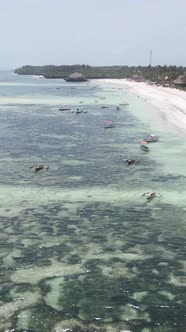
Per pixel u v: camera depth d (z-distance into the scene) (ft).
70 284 64.59
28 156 147.64
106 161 140.67
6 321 55.57
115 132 193.57
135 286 64.13
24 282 65.21
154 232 84.53
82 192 108.88
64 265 70.69
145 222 89.66
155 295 61.77
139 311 57.88
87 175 124.26
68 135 187.62
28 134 189.98
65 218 91.76
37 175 123.95
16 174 124.77
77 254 74.79
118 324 55.06
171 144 164.86
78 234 83.51
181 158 143.64
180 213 94.94
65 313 57.36
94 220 90.68
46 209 97.09
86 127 209.05
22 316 56.65
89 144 168.04
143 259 72.95
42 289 63.21
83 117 246.06
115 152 153.69
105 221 90.12
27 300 60.34
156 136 179.32
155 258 73.36
